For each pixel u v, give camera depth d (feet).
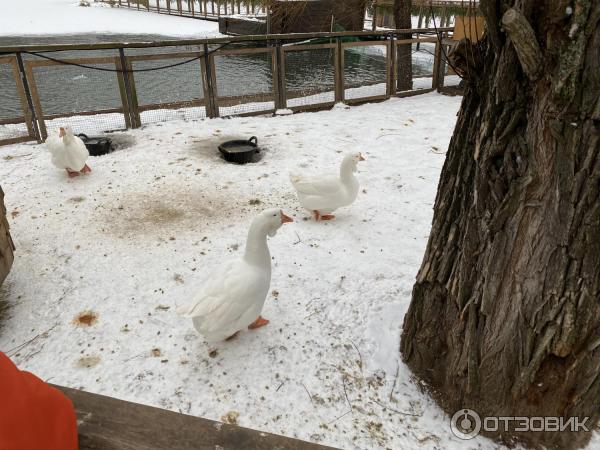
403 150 21.98
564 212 6.15
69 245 13.83
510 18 5.33
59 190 17.58
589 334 6.68
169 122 26.45
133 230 14.73
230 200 16.84
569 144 5.81
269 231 9.54
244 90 30.63
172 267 12.78
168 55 24.94
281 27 36.99
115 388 8.85
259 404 8.55
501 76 6.15
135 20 89.40
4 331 10.46
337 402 8.64
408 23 32.01
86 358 9.62
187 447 4.74
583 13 5.15
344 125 26.20
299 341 10.08
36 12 103.65
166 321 10.71
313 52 32.17
